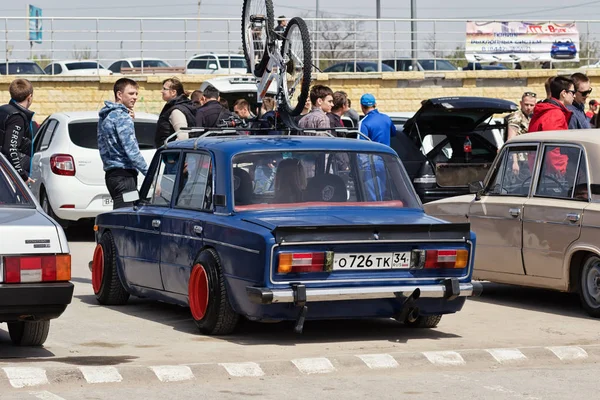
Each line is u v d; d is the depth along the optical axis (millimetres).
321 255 10086
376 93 45219
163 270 11844
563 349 10180
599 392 8703
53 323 11734
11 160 14492
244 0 15141
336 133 16766
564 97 15414
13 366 9016
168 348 10219
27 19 42281
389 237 10328
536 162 13375
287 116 13477
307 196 11125
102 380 8734
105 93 42750
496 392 8641
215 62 49125
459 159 19688
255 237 10078
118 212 13008
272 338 10859
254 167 11094
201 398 8250
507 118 19734
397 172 11727
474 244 10812
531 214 13172
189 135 16859
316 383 8883
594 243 12305
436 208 14688
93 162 20703
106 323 11766
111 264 13062
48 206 21062
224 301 10609
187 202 11664
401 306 10578
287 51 13508
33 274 8938
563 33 46219
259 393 8461
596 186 12430
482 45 45969
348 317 10414
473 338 11016
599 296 12375
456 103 18562
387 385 8836
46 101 42438
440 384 8914
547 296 14477
